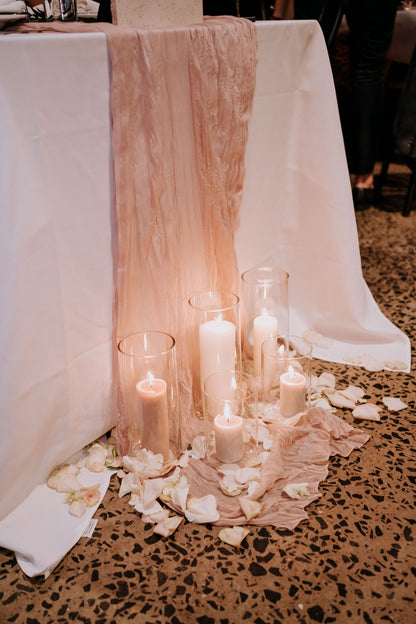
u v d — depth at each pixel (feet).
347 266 5.07
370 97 8.15
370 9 7.40
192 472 3.79
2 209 2.83
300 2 6.31
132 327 3.80
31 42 2.74
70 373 3.53
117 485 3.78
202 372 4.31
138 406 3.72
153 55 3.27
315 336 5.39
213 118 3.82
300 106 4.81
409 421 4.35
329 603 2.97
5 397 3.12
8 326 3.01
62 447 3.67
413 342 5.48
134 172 3.44
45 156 2.98
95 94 3.13
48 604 2.99
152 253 3.70
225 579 3.11
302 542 3.32
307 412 4.24
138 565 3.20
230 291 4.40
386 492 3.67
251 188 4.77
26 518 3.42
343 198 4.90
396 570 3.14
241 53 3.88
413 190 8.41
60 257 3.23
